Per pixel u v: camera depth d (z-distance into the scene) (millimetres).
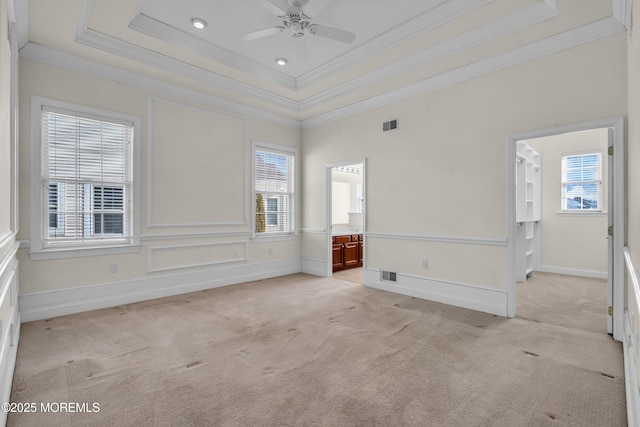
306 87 4594
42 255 3268
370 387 2039
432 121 3988
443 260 3906
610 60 2787
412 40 3326
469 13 2869
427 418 1736
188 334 2891
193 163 4418
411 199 4207
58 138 3418
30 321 3174
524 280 5047
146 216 3980
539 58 3162
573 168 5719
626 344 2293
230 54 3904
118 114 3750
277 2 2619
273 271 5414
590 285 4852
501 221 3432
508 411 1797
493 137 3480
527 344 2686
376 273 4617
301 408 1822
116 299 3738
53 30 2977
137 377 2150
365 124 4758
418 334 2902
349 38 2994
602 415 1758
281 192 5609
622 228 2715
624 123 2709
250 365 2326
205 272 4555
